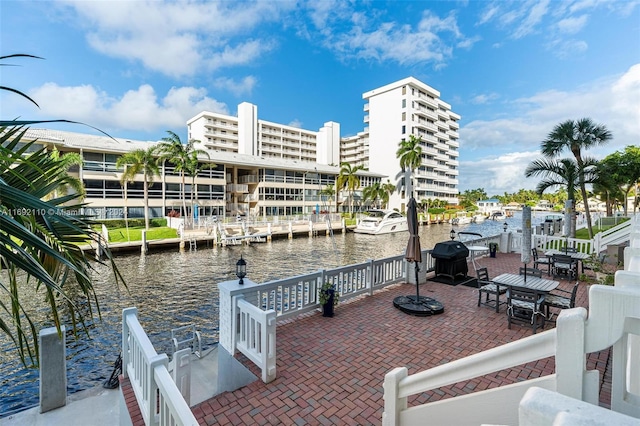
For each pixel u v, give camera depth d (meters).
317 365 4.16
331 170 47.25
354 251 25.66
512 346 1.59
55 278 2.40
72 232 2.45
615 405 1.37
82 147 25.69
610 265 9.47
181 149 29.88
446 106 69.25
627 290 1.25
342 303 6.54
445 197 71.75
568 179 14.18
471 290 7.48
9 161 1.83
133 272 17.73
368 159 69.38
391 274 7.80
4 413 6.29
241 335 4.28
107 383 5.07
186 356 3.59
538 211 96.69
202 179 34.94
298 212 43.41
